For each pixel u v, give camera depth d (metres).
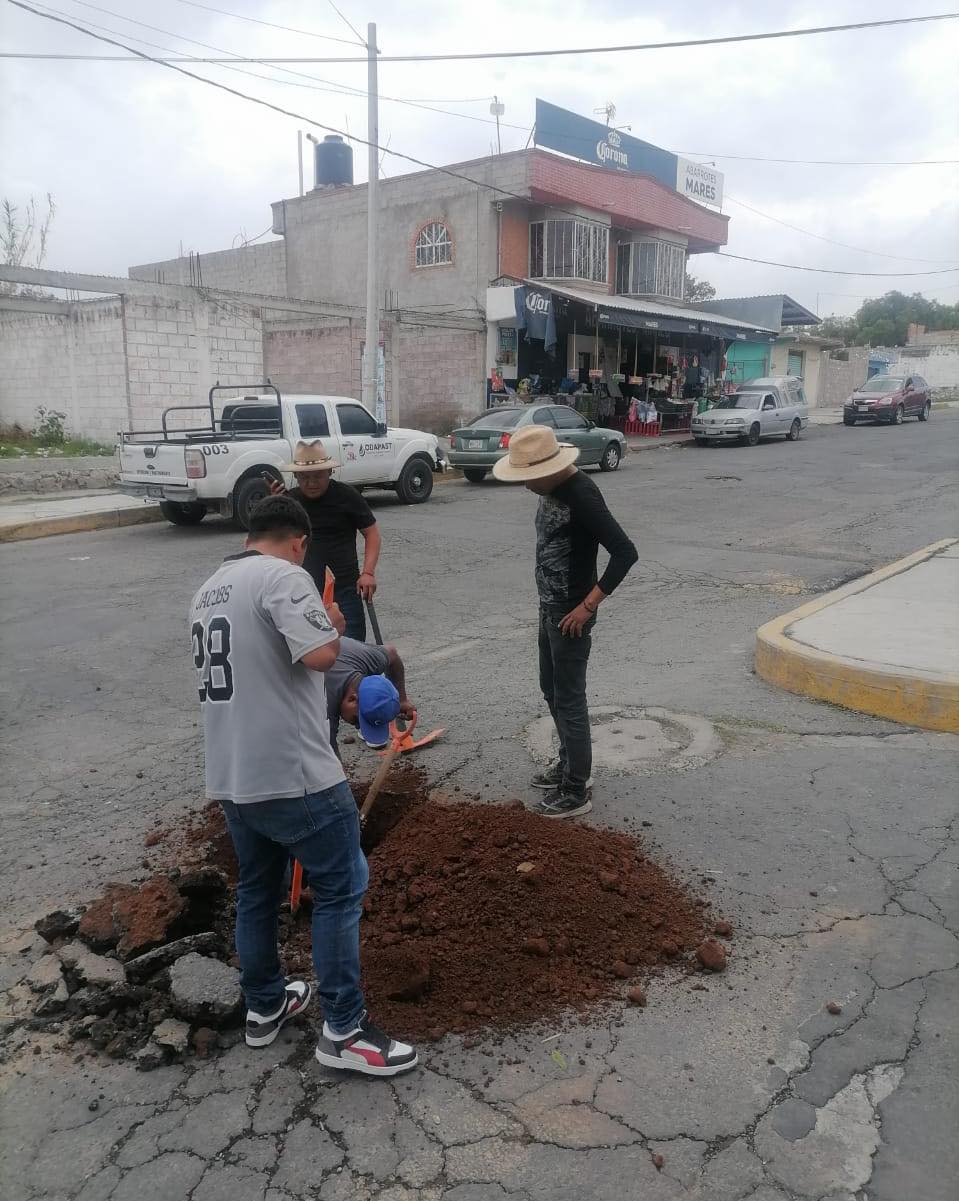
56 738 5.51
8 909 3.63
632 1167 2.33
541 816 3.99
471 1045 2.78
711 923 3.35
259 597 2.53
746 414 23.58
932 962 3.09
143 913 3.23
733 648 6.82
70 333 18.95
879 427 29.11
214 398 18.66
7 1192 2.31
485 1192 2.27
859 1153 2.35
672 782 4.50
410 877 3.59
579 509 3.92
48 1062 2.78
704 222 30.59
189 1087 2.66
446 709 5.72
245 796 2.52
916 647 5.77
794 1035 2.78
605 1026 2.84
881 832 3.95
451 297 25.00
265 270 29.38
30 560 10.89
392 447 14.23
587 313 23.72
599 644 7.04
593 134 25.91
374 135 16.27
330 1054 2.69
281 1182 2.32
